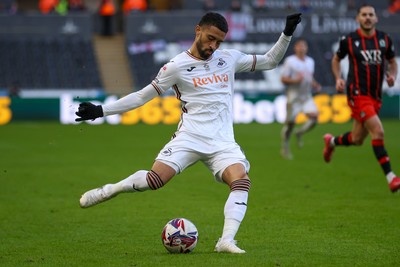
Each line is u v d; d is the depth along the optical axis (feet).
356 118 147.23
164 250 96.89
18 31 463.83
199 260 88.02
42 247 100.78
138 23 465.88
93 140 295.28
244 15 466.70
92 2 510.17
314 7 484.33
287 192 154.61
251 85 456.04
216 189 160.76
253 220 121.19
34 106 388.98
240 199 91.56
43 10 482.69
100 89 443.32
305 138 303.27
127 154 239.91
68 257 93.30
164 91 93.66
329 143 163.73
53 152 246.88
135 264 87.10
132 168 201.36
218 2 480.64
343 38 147.02
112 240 105.60
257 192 154.81
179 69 92.73
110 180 177.06
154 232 111.86
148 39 467.11
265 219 122.01
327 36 472.85
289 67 223.71
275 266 84.89
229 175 92.22
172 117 393.29
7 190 160.86
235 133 326.03
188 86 93.15
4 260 91.76
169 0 518.78
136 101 92.79
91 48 466.70
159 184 91.76
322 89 431.02
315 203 139.44
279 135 315.78
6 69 447.42
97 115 91.66
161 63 463.83
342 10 484.74
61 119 390.63
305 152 244.01
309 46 468.75
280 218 123.03
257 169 196.75
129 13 465.47
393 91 425.28
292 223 118.11
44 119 390.01
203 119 93.20
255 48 467.52
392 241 102.27
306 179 176.04
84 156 233.96
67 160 221.87
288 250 95.66
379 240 103.09
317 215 125.70
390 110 401.29
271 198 146.20
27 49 459.32
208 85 93.20
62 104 390.42
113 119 392.47
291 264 86.22
